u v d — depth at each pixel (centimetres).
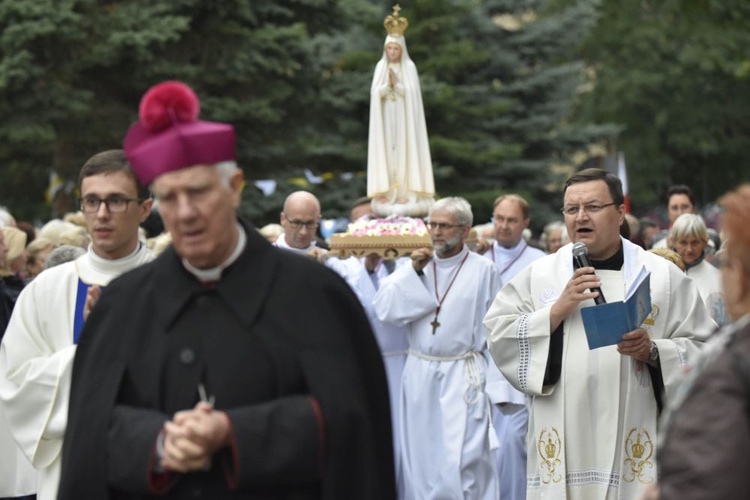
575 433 877
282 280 534
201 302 530
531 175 3431
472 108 3366
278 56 3009
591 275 872
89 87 2931
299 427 504
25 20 2681
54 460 764
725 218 448
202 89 2989
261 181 3034
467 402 1237
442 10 3441
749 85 5128
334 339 527
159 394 523
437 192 3272
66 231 1337
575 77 3584
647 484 863
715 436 412
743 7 2542
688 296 894
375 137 1455
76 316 789
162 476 512
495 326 919
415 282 1249
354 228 1347
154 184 514
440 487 1227
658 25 5153
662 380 858
